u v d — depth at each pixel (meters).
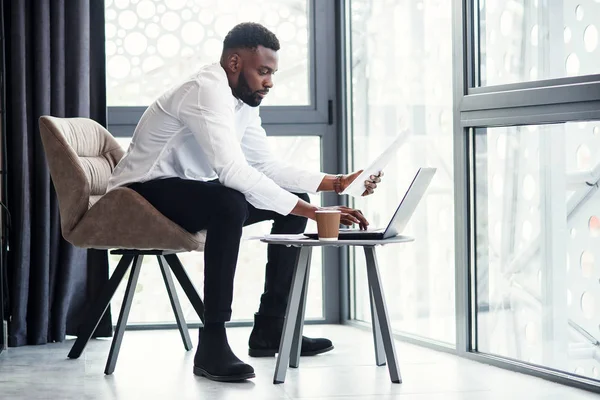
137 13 4.08
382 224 3.92
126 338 3.83
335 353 3.42
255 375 2.89
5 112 3.66
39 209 3.70
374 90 3.94
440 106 3.47
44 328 3.71
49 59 3.73
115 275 3.25
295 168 3.31
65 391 2.80
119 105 4.07
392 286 3.87
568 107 2.83
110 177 3.23
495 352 3.25
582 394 2.74
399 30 3.73
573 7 2.87
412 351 3.47
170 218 2.98
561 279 2.96
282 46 4.17
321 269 4.24
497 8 3.18
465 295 3.30
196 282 4.14
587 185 2.84
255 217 3.25
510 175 3.14
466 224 3.29
